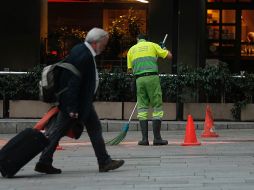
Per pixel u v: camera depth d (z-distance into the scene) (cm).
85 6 3391
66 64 1325
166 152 1744
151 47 1906
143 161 1572
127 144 1958
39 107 2481
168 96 2480
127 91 2480
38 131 1357
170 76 2464
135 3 3316
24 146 1348
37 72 2462
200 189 1201
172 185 1245
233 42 3381
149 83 1888
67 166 1522
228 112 2486
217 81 2452
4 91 2473
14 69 3028
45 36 3203
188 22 2988
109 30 3319
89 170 1452
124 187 1231
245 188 1203
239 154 1694
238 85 2458
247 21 3384
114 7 3347
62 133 1367
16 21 3039
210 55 3388
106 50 3228
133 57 1911
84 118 1355
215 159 1596
